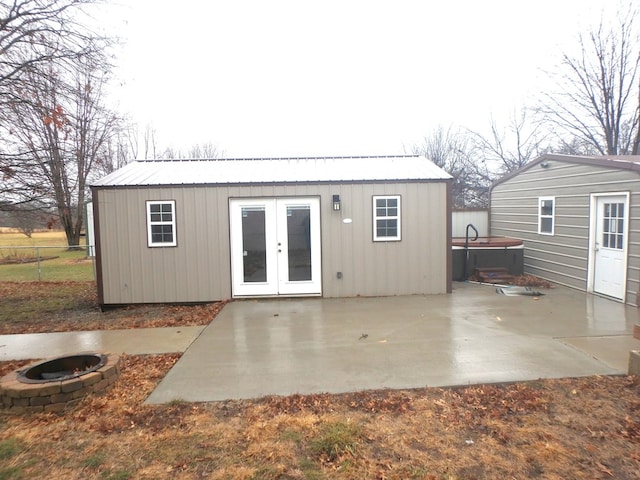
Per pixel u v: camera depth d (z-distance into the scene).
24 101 7.02
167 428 3.54
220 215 8.73
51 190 8.37
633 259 7.64
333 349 5.54
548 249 10.34
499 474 2.86
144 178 9.09
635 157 9.36
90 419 3.70
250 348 5.67
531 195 11.09
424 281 9.00
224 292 8.80
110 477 2.89
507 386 4.25
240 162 10.91
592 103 19.41
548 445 3.18
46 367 4.57
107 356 4.72
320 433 3.40
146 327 6.99
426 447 3.19
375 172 9.46
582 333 6.03
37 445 3.30
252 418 3.68
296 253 8.87
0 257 19.69
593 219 8.74
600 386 4.18
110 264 8.71
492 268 10.89
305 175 9.20
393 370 4.72
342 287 8.91
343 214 8.84
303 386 4.34
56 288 11.91
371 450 3.16
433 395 4.07
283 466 2.98
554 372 4.55
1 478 2.89
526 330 6.21
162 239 8.73
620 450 3.11
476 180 25.20
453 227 13.48
